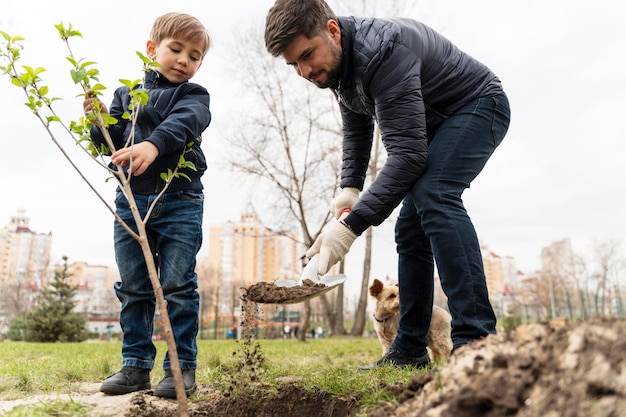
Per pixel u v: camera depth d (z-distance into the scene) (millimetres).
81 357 4961
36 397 2357
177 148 2334
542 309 30656
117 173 1828
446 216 2211
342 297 17375
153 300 2609
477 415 1185
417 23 2510
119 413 1992
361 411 1810
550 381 1140
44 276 38812
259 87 13398
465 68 2480
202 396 2326
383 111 2309
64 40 1803
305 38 2258
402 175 2266
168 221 2504
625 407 982
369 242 16734
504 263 57344
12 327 16469
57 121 1824
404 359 2959
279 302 2053
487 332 2111
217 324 20797
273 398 2262
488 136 2418
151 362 2527
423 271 2895
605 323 1222
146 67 1907
